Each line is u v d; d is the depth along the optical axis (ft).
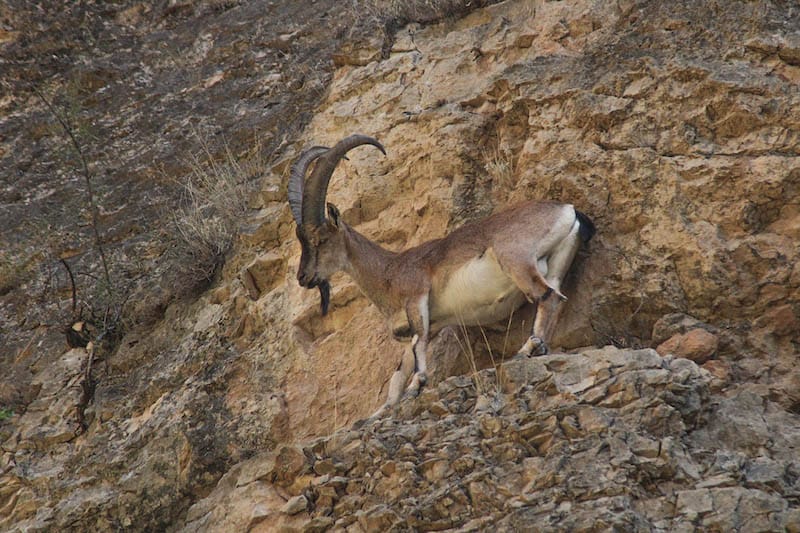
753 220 89.35
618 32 109.09
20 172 156.97
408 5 136.56
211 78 157.58
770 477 68.90
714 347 85.15
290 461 89.30
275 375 105.60
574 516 68.64
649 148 96.17
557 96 104.83
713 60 98.32
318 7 160.04
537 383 80.53
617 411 75.46
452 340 98.17
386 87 126.21
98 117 160.66
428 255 94.53
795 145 90.63
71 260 137.90
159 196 140.87
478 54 120.98
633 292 90.63
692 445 73.20
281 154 132.57
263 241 120.47
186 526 93.76
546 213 89.40
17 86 172.04
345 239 96.99
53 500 105.70
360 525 79.15
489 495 74.02
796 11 99.50
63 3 184.14
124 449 105.81
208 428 102.89
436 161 109.70
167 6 179.93
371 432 84.38
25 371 124.47
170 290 123.24
